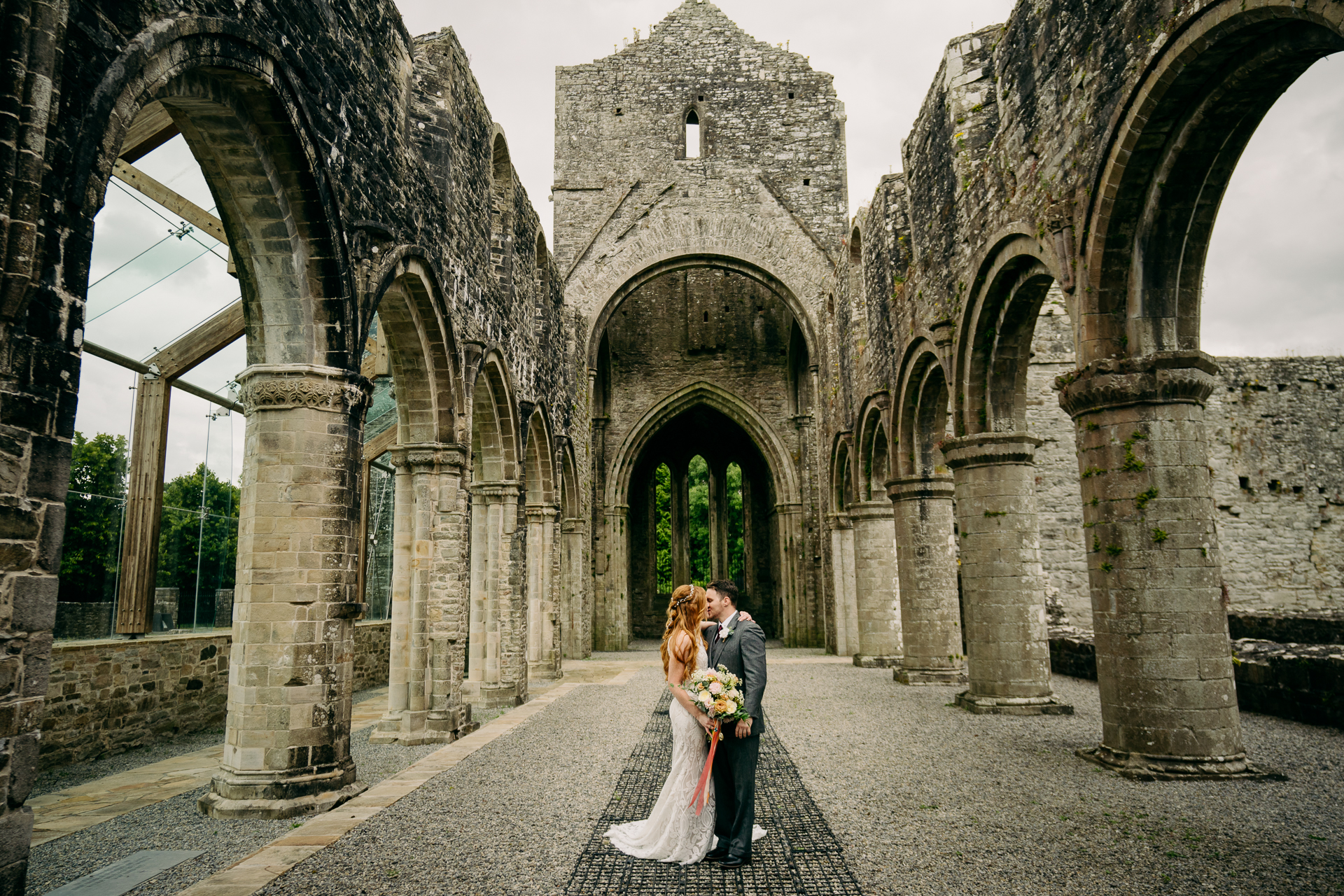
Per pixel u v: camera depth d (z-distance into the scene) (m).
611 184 25.16
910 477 14.18
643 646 26.89
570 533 21.44
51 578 3.97
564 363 19.22
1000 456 10.59
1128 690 6.92
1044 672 10.50
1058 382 7.71
